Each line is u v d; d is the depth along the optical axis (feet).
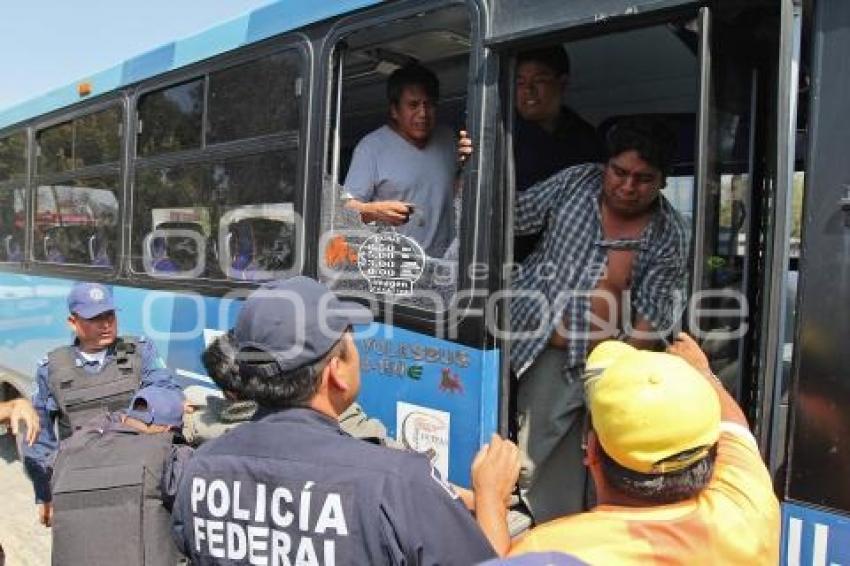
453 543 5.40
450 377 9.67
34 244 20.62
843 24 6.61
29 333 20.75
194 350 14.29
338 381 5.90
